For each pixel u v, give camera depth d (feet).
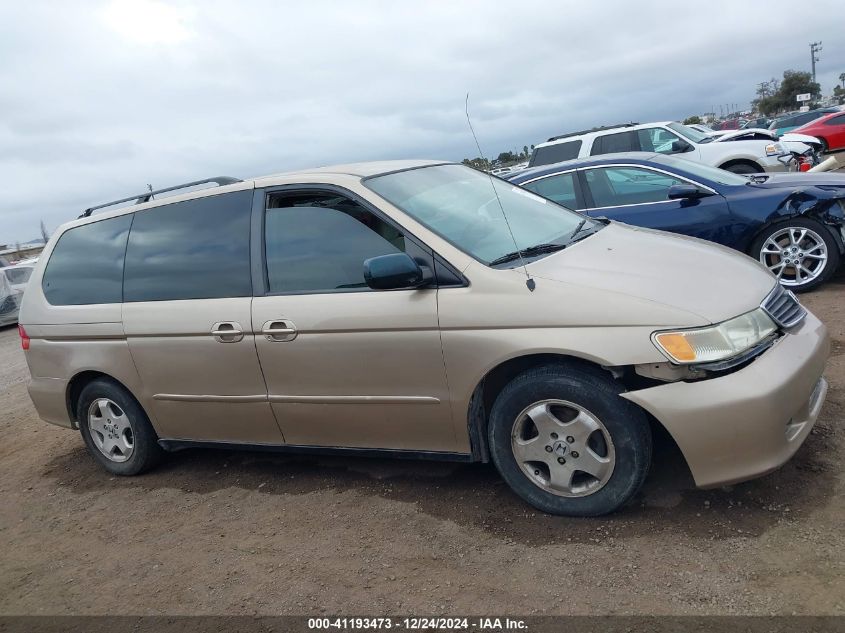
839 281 21.97
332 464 14.75
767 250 21.72
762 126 121.08
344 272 12.17
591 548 10.07
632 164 23.25
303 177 12.99
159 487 15.25
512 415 10.92
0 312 50.08
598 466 10.42
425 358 11.30
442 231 11.74
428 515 11.84
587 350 9.98
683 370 9.70
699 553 9.53
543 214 14.20
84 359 15.28
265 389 13.05
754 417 9.50
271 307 12.61
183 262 13.94
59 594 11.60
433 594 9.68
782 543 9.43
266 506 13.35
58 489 16.39
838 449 11.43
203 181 14.76
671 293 10.24
